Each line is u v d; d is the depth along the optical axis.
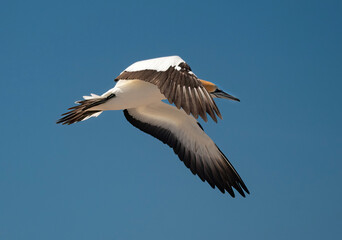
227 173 13.94
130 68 10.38
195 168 13.86
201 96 9.34
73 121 12.58
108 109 11.99
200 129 13.82
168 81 9.58
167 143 14.02
